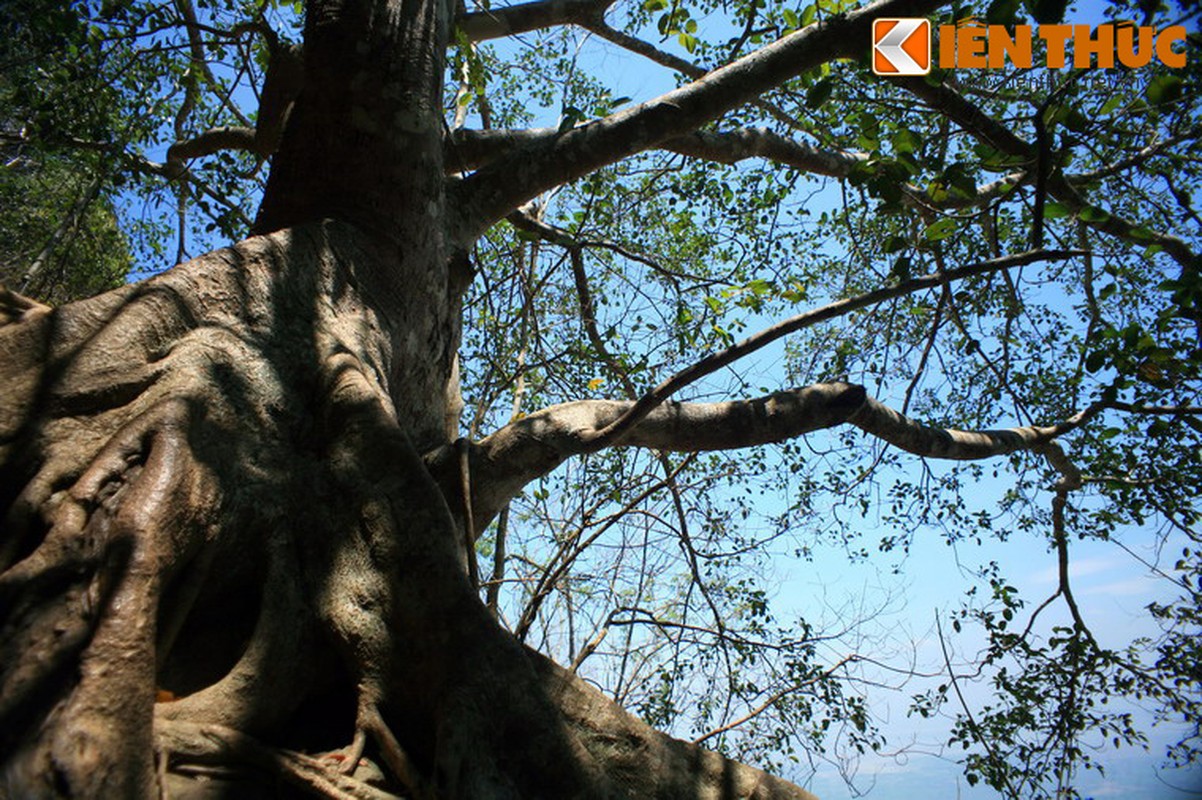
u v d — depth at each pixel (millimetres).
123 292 3000
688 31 6617
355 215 4320
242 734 2258
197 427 2660
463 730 2309
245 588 2680
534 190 5375
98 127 7324
